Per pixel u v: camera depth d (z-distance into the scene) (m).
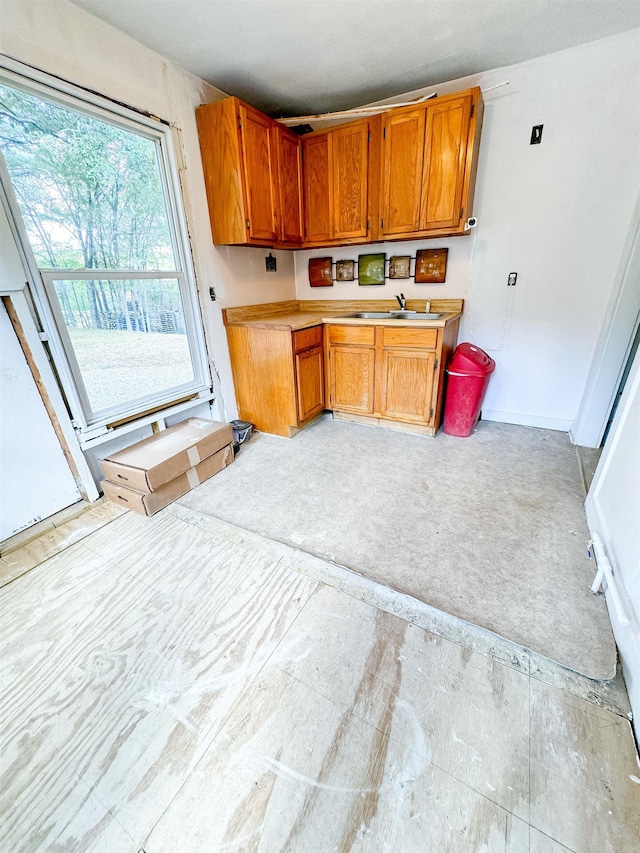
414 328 2.66
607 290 2.54
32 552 1.74
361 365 2.97
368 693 1.12
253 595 1.48
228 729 1.04
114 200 2.04
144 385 2.38
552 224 2.55
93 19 1.76
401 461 2.55
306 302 3.63
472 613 1.39
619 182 2.32
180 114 2.25
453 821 0.85
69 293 1.90
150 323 2.35
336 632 1.31
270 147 2.51
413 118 2.39
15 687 1.17
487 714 1.06
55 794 0.92
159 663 1.23
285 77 2.37
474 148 2.35
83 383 2.04
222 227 2.52
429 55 2.20
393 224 2.68
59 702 1.12
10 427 1.77
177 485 2.15
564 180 2.44
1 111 1.55
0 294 1.62
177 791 0.92
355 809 0.88
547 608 1.40
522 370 2.97
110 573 1.61
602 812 0.86
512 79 2.36
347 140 2.63
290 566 1.62
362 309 3.37
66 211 1.84
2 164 1.57
